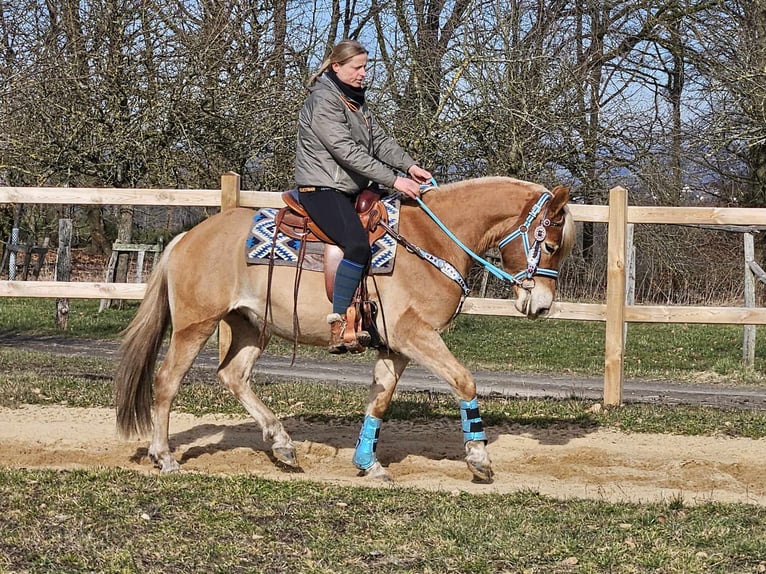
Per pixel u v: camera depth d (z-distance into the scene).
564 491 6.29
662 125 19.62
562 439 8.03
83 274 25.86
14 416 8.40
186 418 8.48
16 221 25.22
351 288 6.01
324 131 6.00
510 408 9.18
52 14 17.47
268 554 4.73
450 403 9.47
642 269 21.84
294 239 6.25
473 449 6.31
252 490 5.85
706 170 23.23
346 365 13.39
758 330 19.88
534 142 17.89
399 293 6.12
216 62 16.55
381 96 17.92
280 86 17.44
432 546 4.86
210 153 17.16
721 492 6.36
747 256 13.71
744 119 18.59
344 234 6.02
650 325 20.95
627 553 4.75
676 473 6.95
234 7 17.27
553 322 20.70
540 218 6.14
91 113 16.69
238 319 6.82
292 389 9.91
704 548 4.87
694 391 11.70
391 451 7.46
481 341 17.47
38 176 16.83
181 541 4.87
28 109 16.75
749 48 18.92
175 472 6.44
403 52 18.03
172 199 9.33
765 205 23.00
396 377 6.57
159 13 16.64
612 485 6.52
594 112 18.39
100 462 6.93
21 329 17.31
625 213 9.09
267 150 17.56
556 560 4.69
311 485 6.04
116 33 16.45
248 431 8.04
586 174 18.73
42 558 4.56
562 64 18.17
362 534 5.05
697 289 21.73
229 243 6.45
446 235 6.24
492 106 17.44
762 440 8.09
